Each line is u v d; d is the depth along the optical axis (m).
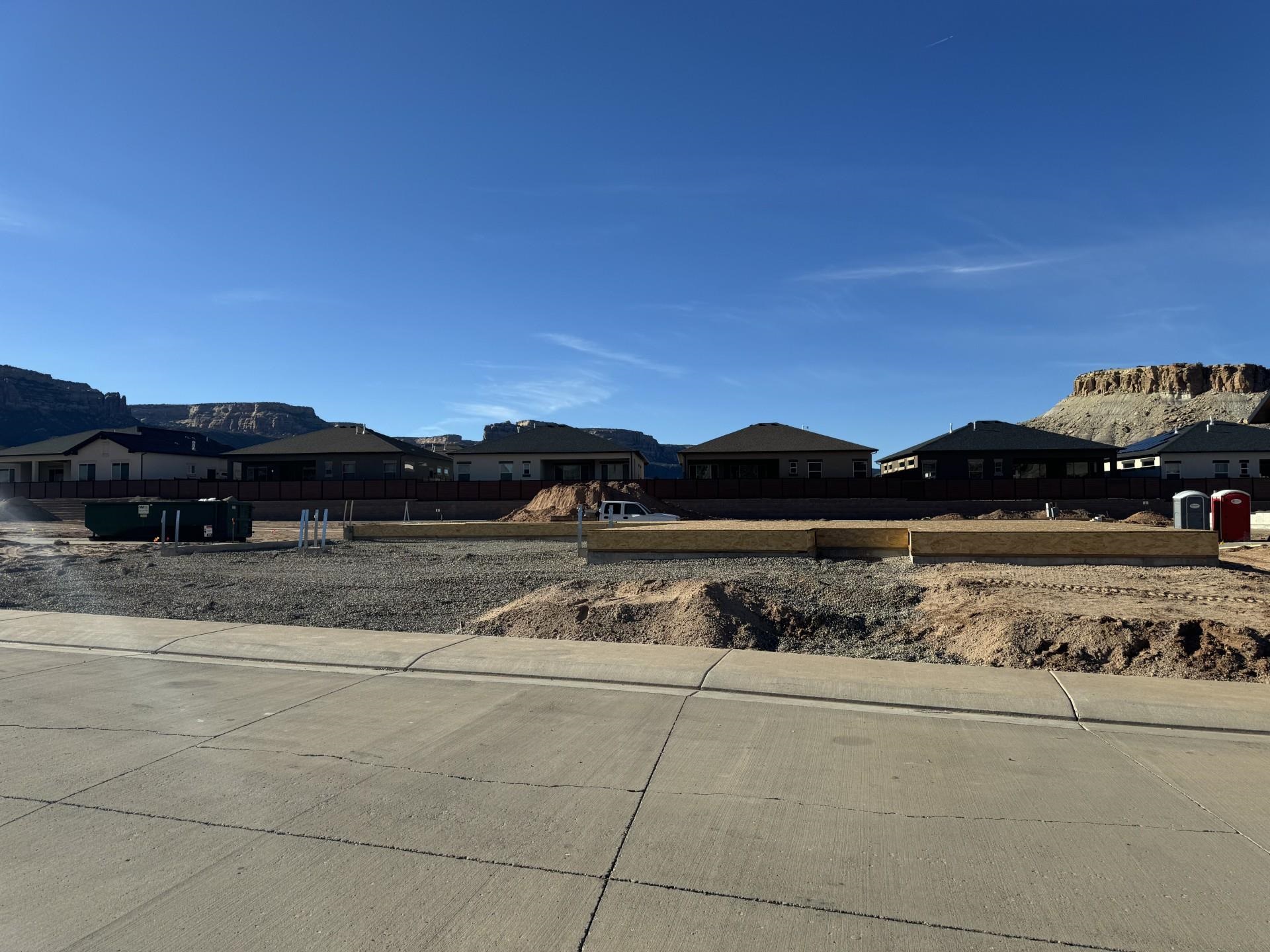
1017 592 12.73
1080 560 16.45
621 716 7.00
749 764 5.76
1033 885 3.99
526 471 63.84
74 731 6.52
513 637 10.62
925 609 12.00
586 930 3.57
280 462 67.94
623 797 5.12
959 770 5.66
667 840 4.48
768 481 56.03
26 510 58.53
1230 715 6.89
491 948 3.43
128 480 65.25
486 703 7.44
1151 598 12.39
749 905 3.79
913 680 8.02
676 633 10.34
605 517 34.47
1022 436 62.75
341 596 13.95
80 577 17.09
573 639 10.42
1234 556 18.80
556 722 6.81
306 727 6.65
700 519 48.62
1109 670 8.91
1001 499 53.91
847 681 7.94
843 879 4.04
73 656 9.66
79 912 3.71
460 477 64.31
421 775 5.51
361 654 9.27
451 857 4.27
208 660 9.43
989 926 3.61
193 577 16.88
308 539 29.36
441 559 20.66
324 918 3.66
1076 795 5.19
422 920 3.65
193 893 3.89
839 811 4.90
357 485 57.09
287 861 4.23
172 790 5.22
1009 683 7.91
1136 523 35.56
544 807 4.95
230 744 6.17
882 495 55.16
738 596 11.66
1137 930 3.59
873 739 6.37
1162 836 4.57
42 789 5.23
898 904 3.80
